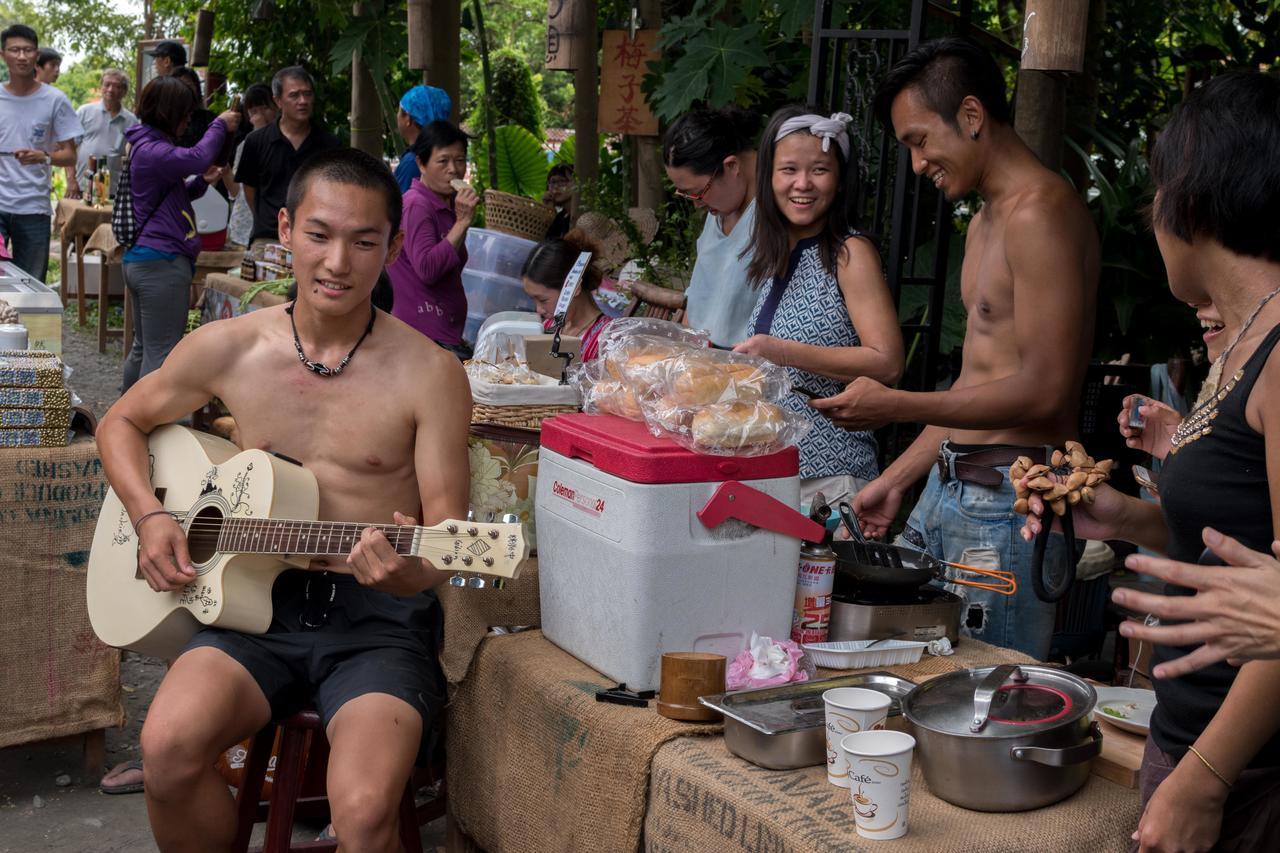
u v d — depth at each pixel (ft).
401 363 9.18
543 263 14.17
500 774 9.01
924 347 13.97
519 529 8.08
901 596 9.01
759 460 8.18
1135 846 6.66
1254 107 5.55
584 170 24.07
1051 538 9.42
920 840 6.36
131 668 15.30
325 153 8.84
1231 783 5.72
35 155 29.48
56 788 12.16
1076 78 18.38
